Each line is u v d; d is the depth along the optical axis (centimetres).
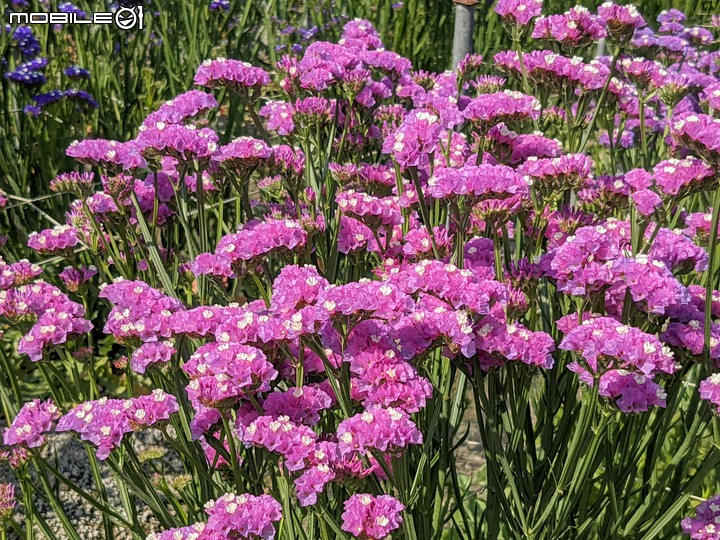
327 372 234
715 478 345
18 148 518
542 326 308
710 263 241
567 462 244
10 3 577
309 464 220
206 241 322
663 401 234
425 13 675
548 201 283
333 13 691
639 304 245
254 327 239
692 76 476
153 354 246
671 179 259
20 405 297
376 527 207
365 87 368
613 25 307
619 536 271
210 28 632
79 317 292
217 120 584
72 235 323
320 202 329
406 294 247
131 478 251
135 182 354
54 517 358
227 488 274
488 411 250
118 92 581
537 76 326
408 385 225
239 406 250
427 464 255
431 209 306
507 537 313
